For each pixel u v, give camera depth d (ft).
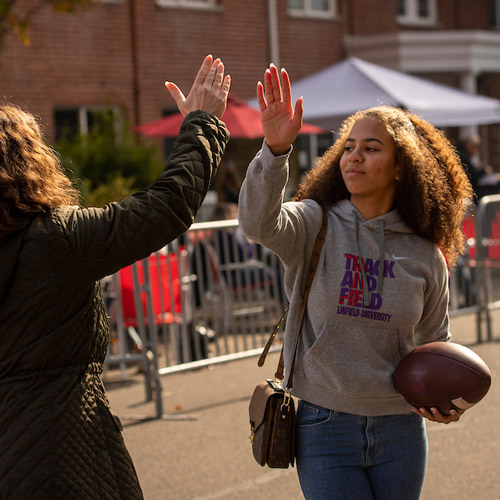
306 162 60.90
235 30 59.47
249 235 9.85
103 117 43.68
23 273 8.01
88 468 8.18
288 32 62.18
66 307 8.12
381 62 63.00
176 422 21.74
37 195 8.11
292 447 10.12
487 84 76.23
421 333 10.73
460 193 11.17
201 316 28.60
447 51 61.87
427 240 10.52
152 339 22.72
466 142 44.75
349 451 10.03
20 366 8.05
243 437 20.35
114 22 53.93
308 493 10.15
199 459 18.85
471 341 30.45
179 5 56.80
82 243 8.07
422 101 40.50
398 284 10.07
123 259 8.18
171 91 9.41
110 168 41.24
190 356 26.66
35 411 8.02
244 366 27.78
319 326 10.07
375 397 10.00
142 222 8.21
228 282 26.43
